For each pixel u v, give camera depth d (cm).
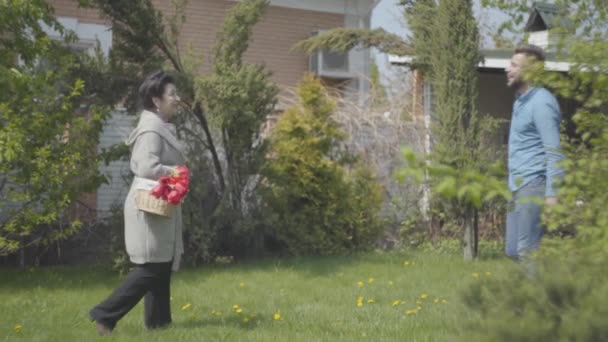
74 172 827
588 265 255
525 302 241
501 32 455
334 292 714
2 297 714
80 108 942
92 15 1394
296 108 1081
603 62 334
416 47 1058
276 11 1639
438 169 237
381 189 1138
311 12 1680
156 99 538
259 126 967
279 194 1009
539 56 556
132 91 918
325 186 1074
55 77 824
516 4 434
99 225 995
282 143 1062
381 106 1246
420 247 1134
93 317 514
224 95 888
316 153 1062
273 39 1636
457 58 1016
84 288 776
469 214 1004
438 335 487
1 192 882
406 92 1263
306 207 1068
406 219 1169
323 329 534
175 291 732
